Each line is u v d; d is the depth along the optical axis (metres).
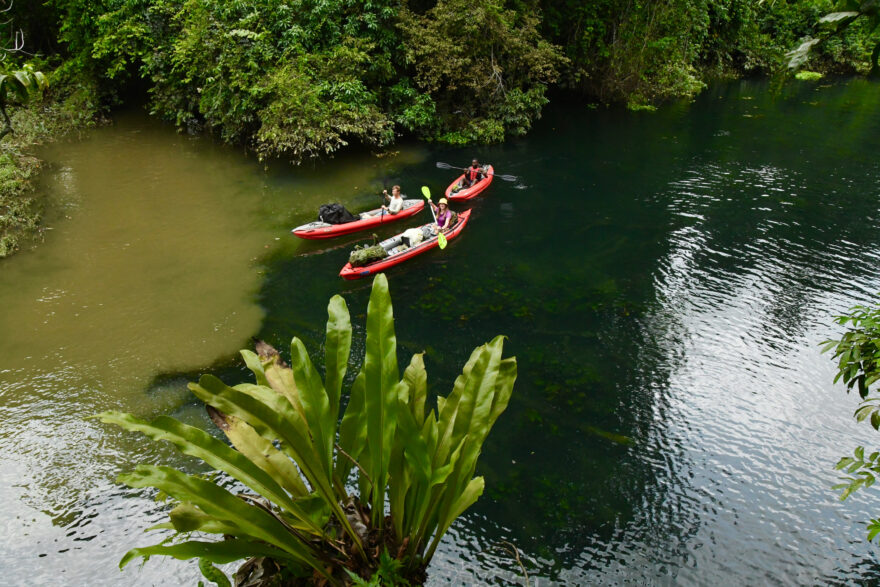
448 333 9.66
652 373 8.74
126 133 18.52
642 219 13.66
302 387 2.95
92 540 6.13
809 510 6.64
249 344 9.33
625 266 11.66
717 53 28.47
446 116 18.92
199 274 11.24
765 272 11.30
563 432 7.70
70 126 18.36
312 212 13.89
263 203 14.28
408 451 2.75
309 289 10.92
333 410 3.06
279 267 11.62
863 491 6.83
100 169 15.78
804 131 19.98
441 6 17.27
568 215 13.91
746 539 6.33
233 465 2.63
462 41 17.56
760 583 5.88
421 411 3.15
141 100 21.14
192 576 5.76
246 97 16.28
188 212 13.66
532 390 8.42
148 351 9.03
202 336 9.45
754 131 20.02
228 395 2.72
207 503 2.49
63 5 17.97
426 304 10.48
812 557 6.14
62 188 14.52
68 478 6.84
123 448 7.28
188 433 2.60
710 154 17.80
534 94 19.17
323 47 16.66
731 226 13.22
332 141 17.08
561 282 11.15
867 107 23.16
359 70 16.64
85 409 7.86
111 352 8.98
